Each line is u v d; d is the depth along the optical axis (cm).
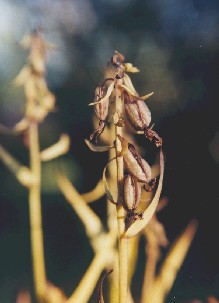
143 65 146
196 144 124
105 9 162
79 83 153
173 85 138
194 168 119
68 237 117
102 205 95
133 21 160
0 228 124
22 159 141
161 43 152
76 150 137
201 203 112
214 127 127
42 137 141
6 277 89
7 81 163
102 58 160
